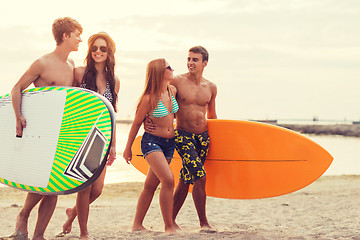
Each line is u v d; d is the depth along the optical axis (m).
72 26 3.48
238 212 6.43
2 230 4.93
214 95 4.55
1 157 3.51
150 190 4.21
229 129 4.73
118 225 5.28
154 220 5.75
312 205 7.08
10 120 3.52
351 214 5.93
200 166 4.21
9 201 8.00
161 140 3.97
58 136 3.33
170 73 3.92
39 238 3.46
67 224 4.13
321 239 3.97
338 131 49.06
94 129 3.26
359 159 20.06
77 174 3.25
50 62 3.47
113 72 3.73
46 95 3.41
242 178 4.75
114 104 3.79
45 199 3.52
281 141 4.70
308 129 53.84
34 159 3.37
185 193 4.38
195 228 4.73
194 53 4.28
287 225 5.09
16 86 3.44
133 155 5.20
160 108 3.90
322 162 4.61
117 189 9.85
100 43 3.61
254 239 3.70
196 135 4.34
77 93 3.36
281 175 4.70
